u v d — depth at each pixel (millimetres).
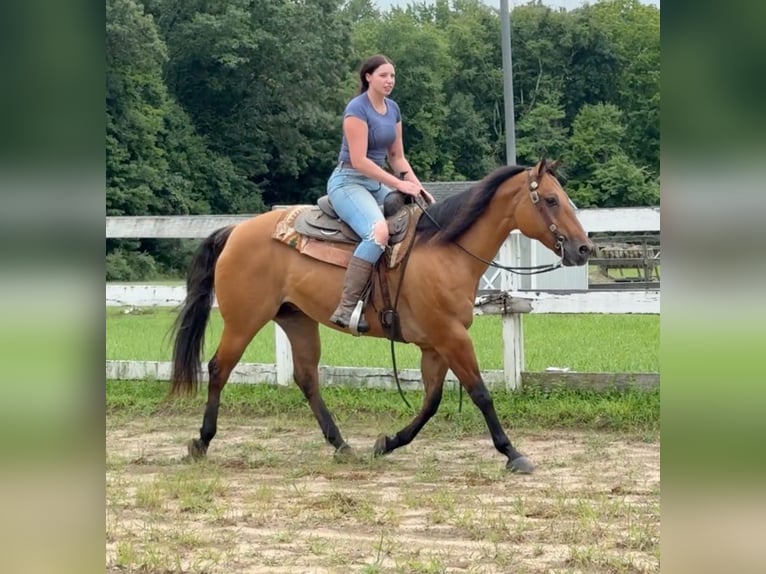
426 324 5258
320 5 42406
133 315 13680
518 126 47031
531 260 13797
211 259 5871
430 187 24047
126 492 4918
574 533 3980
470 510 4359
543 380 6910
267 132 41562
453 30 50781
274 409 7238
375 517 4332
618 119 40781
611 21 48156
